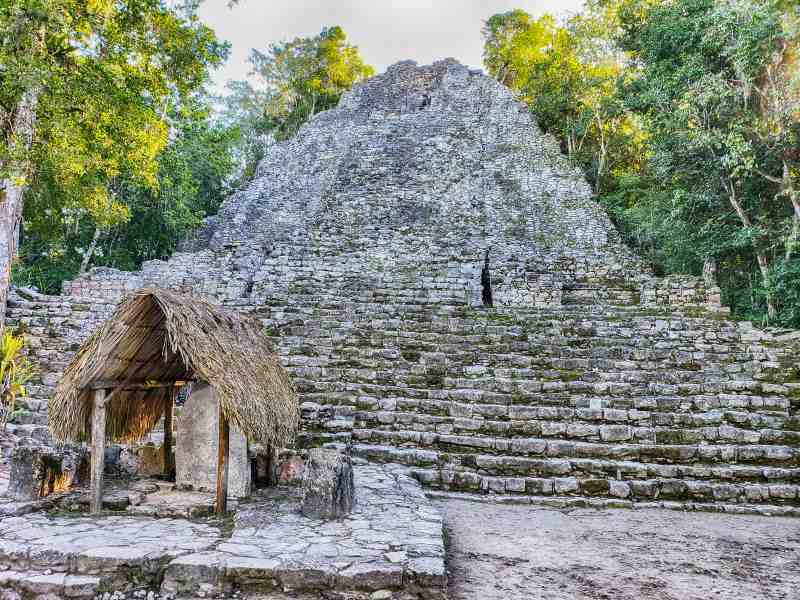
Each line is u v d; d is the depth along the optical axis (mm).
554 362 9438
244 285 14281
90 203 13250
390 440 7480
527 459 6949
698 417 7641
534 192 24219
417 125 29469
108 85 10242
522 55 38438
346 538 4008
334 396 8312
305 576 3383
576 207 23062
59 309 11312
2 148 9352
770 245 15359
